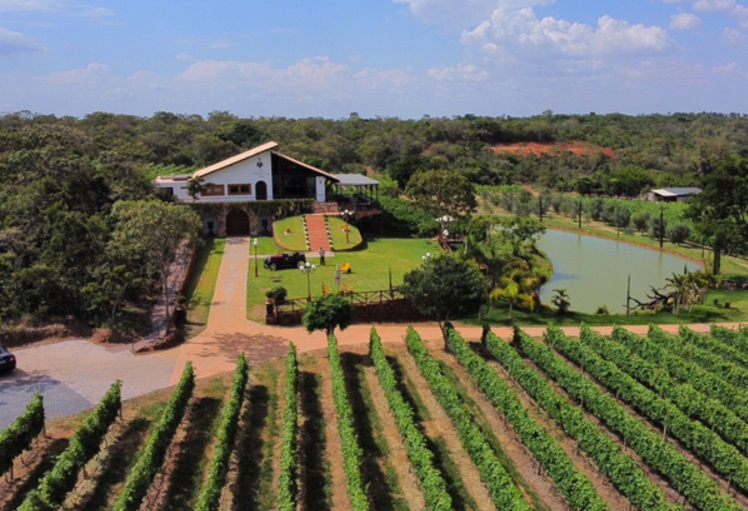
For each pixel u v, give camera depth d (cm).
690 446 2823
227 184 7606
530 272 5388
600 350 3894
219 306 4800
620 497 2542
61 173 5716
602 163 16175
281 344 4122
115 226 4831
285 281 5419
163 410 3148
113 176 6562
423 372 3572
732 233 6519
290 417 2819
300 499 2498
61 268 4422
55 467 2336
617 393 3416
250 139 14525
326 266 5941
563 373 3425
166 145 13400
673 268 7400
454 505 2477
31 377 3525
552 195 12244
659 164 15725
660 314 5038
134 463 2689
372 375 3672
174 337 4109
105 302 4341
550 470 2548
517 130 19662
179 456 2773
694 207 7012
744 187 6631
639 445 2748
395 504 2484
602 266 7506
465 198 7600
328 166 12350
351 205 7675
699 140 18362
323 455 2814
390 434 3006
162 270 4262
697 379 3419
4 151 6775
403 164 11356
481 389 3434
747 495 2591
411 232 7900
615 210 10350
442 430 3042
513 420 2923
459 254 5919
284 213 7494
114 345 4016
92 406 3175
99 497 2452
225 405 3231
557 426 3094
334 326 3903
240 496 2511
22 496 2430
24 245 4666
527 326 4634
